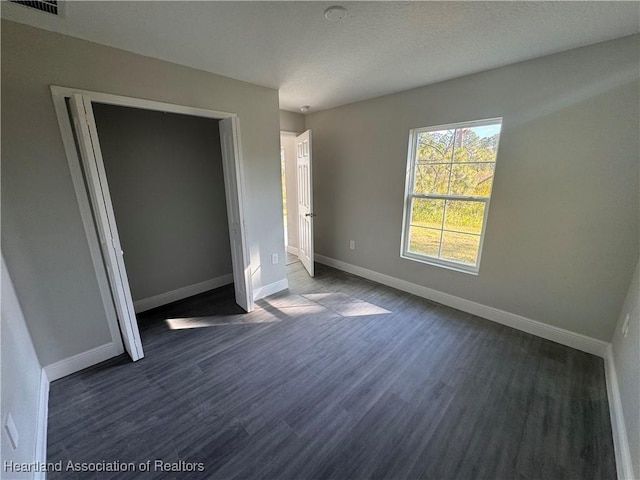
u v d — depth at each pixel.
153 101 2.16
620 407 1.57
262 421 1.64
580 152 2.06
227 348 2.34
